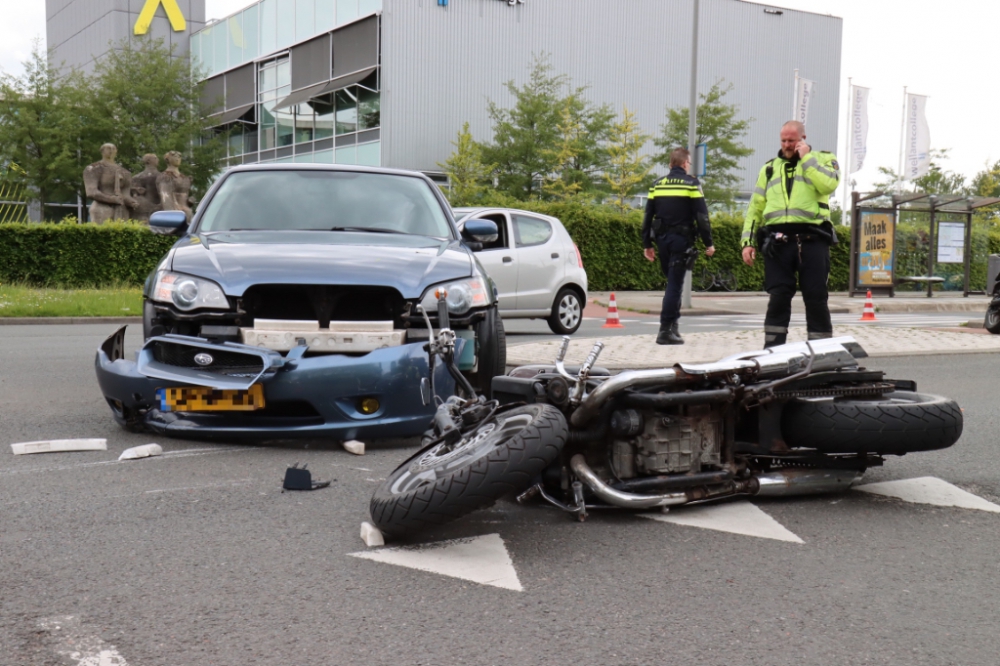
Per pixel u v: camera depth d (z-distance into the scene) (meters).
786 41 49.91
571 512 3.88
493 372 5.81
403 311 5.41
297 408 5.34
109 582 3.18
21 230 21.72
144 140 41.34
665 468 3.99
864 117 36.91
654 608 2.99
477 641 2.73
